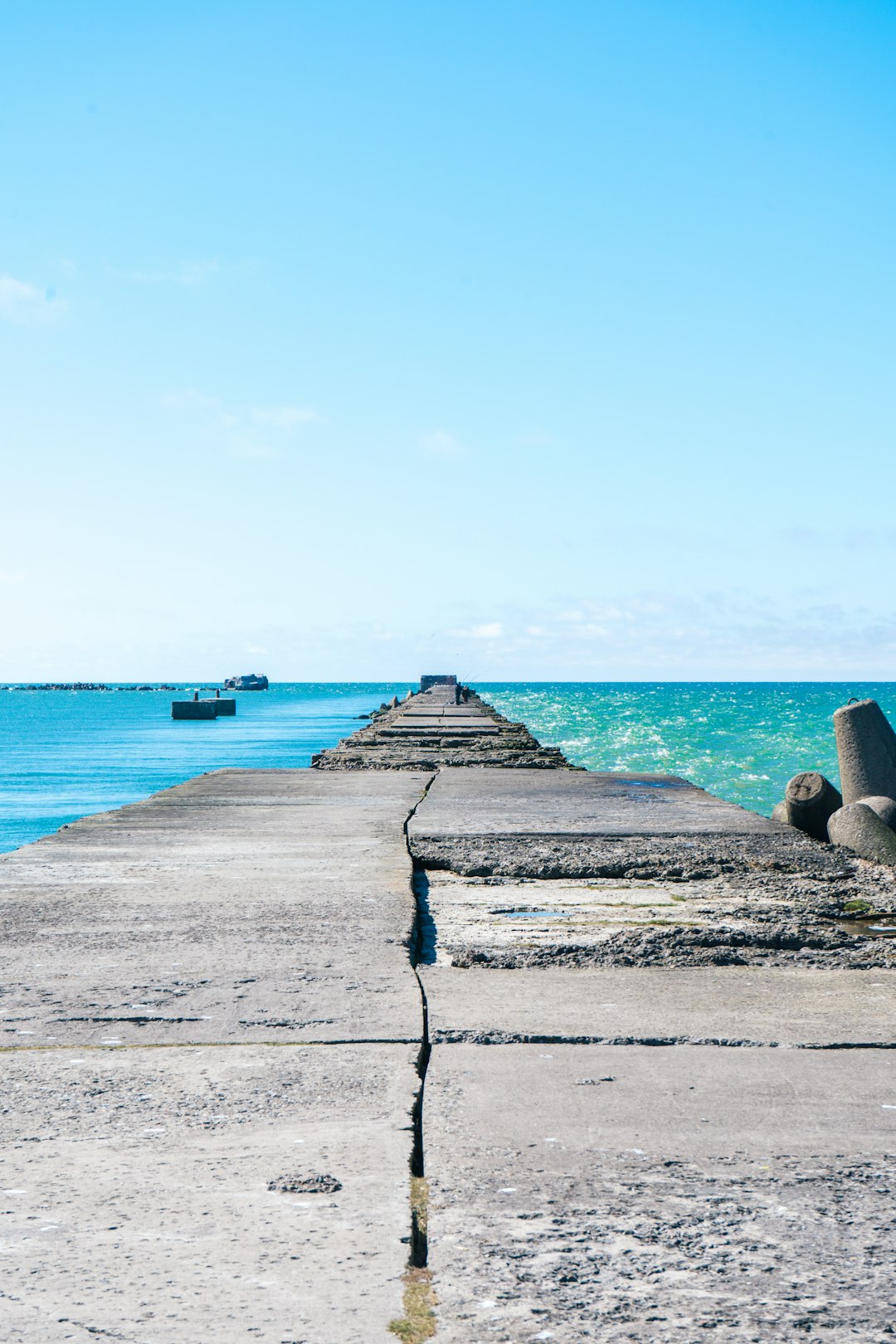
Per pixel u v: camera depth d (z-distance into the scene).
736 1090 3.77
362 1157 3.19
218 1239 2.71
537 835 9.83
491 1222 2.82
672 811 11.62
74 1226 2.78
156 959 5.40
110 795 26.97
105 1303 2.42
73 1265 2.58
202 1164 3.14
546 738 55.78
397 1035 4.31
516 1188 3.01
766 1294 2.49
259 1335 2.31
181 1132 3.38
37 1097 3.67
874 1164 3.18
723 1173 3.11
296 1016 4.52
